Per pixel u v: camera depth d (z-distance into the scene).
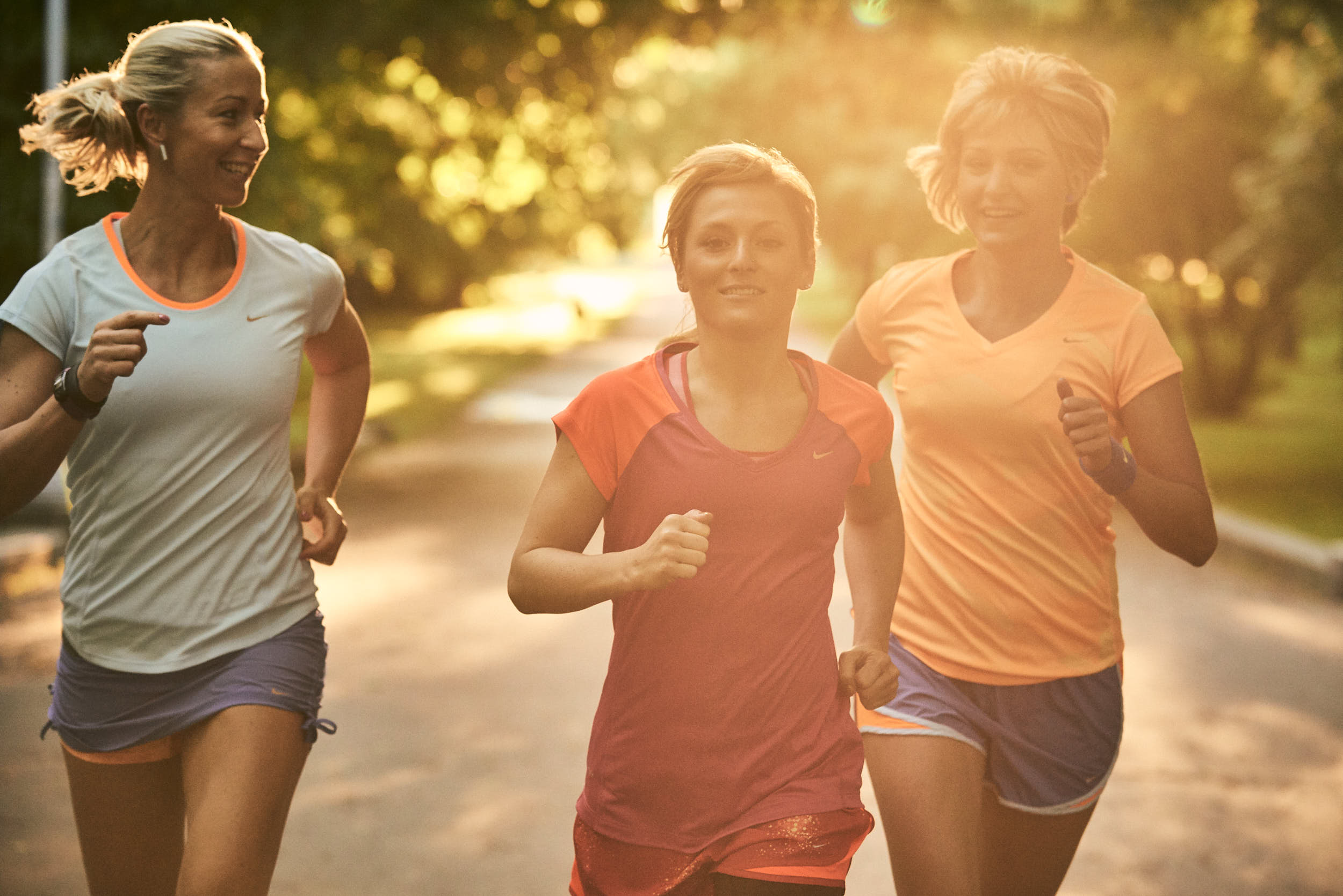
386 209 44.19
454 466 21.05
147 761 3.85
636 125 40.62
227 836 3.54
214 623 3.76
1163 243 26.70
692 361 3.40
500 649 10.25
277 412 3.88
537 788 7.20
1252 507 19.20
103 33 16.39
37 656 9.72
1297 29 19.81
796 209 3.27
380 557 13.87
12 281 16.94
